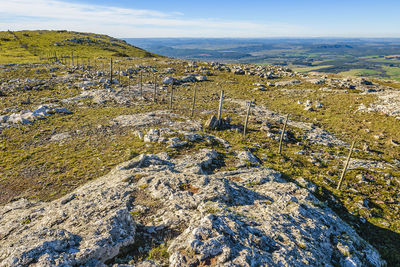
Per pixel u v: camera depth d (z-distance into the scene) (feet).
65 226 40.57
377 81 322.14
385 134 159.63
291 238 39.99
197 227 37.14
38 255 30.35
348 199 86.07
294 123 180.14
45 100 212.64
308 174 102.73
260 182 77.97
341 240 46.50
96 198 53.47
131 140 126.21
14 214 56.75
